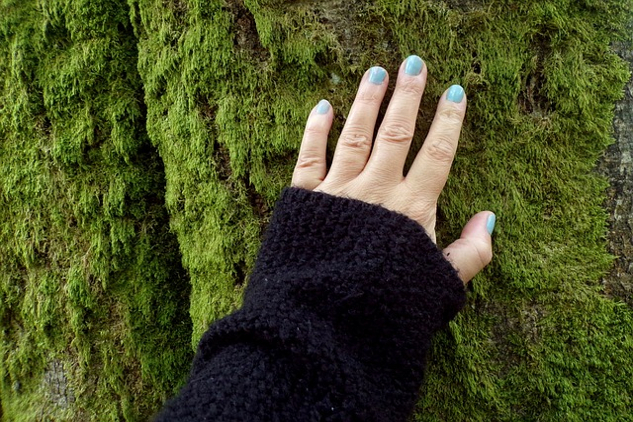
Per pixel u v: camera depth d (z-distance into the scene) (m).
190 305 0.50
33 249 0.51
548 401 0.45
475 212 0.46
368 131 0.44
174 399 0.38
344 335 0.39
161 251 0.52
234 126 0.47
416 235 0.41
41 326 0.51
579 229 0.45
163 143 0.49
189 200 0.48
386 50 0.45
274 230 0.43
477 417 0.46
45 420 0.51
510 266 0.46
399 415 0.39
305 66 0.46
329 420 0.36
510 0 0.45
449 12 0.45
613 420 0.45
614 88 0.45
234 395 0.36
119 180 0.50
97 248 0.50
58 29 0.50
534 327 0.46
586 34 0.45
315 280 0.40
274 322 0.38
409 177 0.44
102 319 0.51
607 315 0.45
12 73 0.51
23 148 0.51
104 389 0.51
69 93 0.50
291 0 0.46
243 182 0.47
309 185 0.45
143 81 0.49
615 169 0.45
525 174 0.46
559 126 0.45
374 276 0.40
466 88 0.45
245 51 0.46
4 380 0.53
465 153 0.46
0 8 0.50
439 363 0.46
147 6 0.48
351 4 0.45
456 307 0.42
